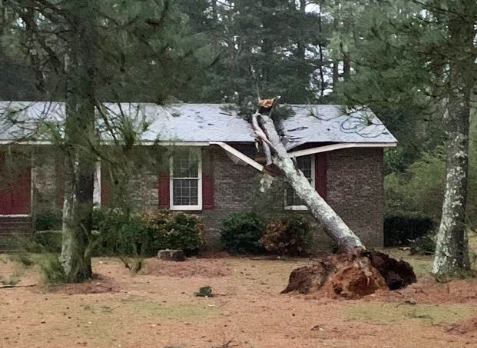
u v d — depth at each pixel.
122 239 7.84
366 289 12.06
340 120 23.02
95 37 5.78
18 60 6.10
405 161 30.19
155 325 9.27
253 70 37.62
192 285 14.00
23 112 5.88
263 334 8.66
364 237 23.23
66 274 13.00
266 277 15.94
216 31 35.47
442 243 13.95
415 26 6.88
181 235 20.58
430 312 10.39
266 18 38.69
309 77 39.16
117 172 5.38
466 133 13.77
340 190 23.16
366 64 7.37
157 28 5.82
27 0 5.82
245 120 22.59
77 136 5.32
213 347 7.82
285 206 22.47
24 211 19.94
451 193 13.88
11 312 10.23
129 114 5.70
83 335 8.58
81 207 10.11
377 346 7.96
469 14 6.41
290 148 21.02
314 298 11.86
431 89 7.13
